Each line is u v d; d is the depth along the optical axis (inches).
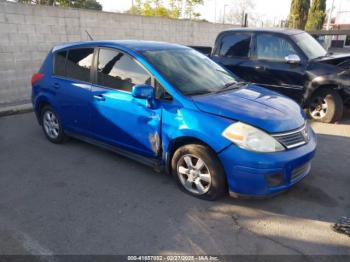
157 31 451.2
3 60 299.7
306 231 124.3
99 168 178.2
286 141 132.5
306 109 271.7
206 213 135.3
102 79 175.0
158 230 124.2
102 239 119.1
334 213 135.9
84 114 185.2
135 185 159.0
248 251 113.3
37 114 222.2
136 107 156.6
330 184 159.9
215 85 163.8
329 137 229.5
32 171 175.2
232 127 129.6
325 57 266.5
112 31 390.3
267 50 275.1
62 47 204.8
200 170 141.9
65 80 195.3
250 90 167.5
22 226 127.0
